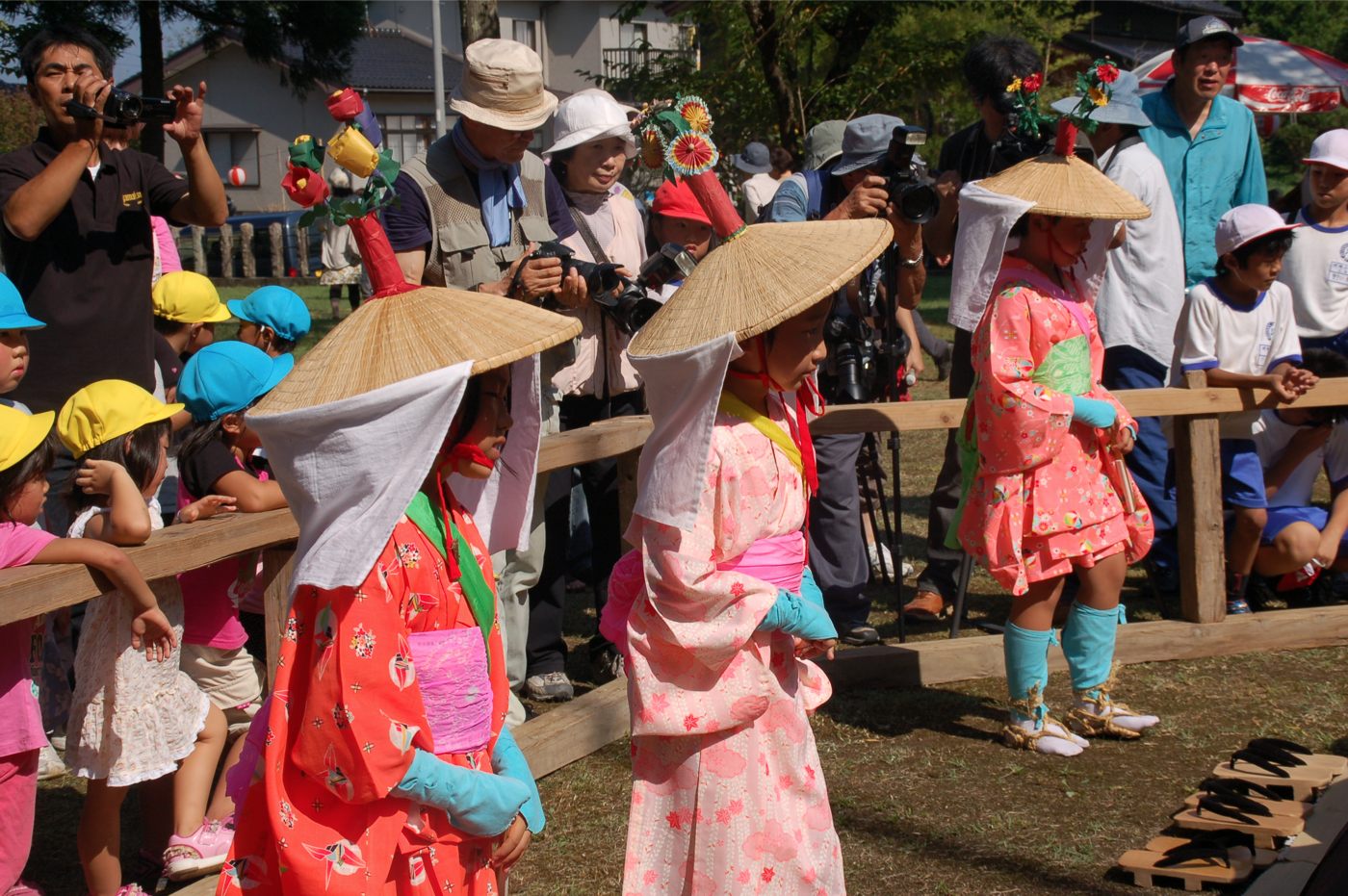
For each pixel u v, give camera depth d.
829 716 4.91
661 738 2.96
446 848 2.38
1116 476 4.52
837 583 5.47
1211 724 4.78
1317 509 6.10
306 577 2.17
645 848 2.93
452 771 2.30
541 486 4.54
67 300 4.51
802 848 2.91
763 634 2.89
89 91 4.31
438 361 2.24
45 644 4.02
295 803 2.26
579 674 5.40
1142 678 5.25
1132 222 5.98
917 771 4.40
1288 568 5.99
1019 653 4.55
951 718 4.89
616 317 4.43
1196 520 5.48
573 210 5.28
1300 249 6.58
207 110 37.69
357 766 2.18
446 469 2.45
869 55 17.84
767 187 9.08
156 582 3.41
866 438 6.39
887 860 3.78
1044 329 4.27
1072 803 4.14
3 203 4.43
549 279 4.10
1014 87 4.45
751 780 2.88
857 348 5.43
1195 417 5.45
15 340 4.05
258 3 19.39
